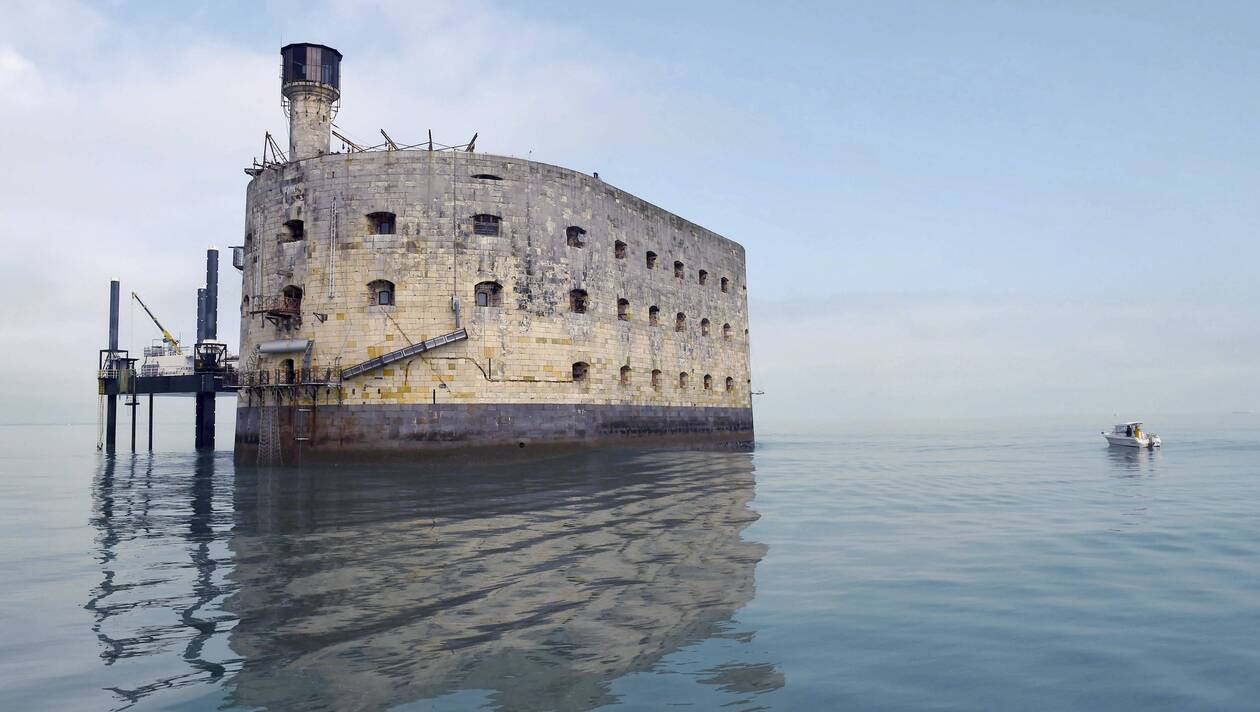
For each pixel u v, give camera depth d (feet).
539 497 79.20
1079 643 31.81
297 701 25.98
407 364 122.31
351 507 73.31
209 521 67.31
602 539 53.93
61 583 43.50
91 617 36.45
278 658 30.19
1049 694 26.55
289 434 124.36
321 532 59.00
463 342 124.36
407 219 124.16
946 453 175.22
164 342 225.35
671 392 167.63
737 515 66.08
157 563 48.83
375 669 28.76
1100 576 43.47
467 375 124.26
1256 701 25.91
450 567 45.03
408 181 124.88
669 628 33.32
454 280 124.77
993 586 40.96
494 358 126.21
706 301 187.32
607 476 102.32
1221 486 95.76
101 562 49.44
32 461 168.55
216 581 43.21
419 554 49.01
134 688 27.45
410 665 29.12
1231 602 38.19
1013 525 61.82
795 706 25.31
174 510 75.41
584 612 35.55
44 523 68.03
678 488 87.71
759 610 36.04
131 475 122.31
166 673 28.89
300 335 125.39
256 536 58.34
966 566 45.70
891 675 28.17
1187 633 33.22
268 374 126.31
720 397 190.49
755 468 118.42
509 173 130.31
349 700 25.95
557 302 134.21
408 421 121.29
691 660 29.50
